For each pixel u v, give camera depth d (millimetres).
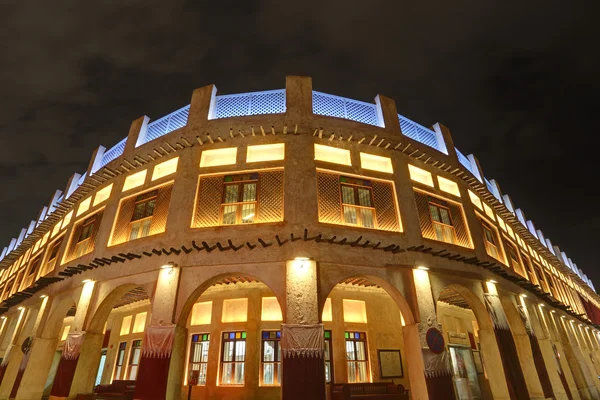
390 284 12312
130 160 16672
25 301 18594
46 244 20531
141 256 12828
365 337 15578
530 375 15055
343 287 16109
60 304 15086
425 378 11133
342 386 13070
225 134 14750
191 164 14203
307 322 10602
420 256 13398
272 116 14914
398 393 13242
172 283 11758
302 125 14609
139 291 15578
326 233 12367
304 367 10023
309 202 12781
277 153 14250
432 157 17359
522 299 17578
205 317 15570
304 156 13719
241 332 14828
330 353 14719
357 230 12938
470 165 21906
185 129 15484
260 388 13680
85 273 14508
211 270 11805
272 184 13414
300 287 11109
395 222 14031
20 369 15078
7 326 21984
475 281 14633
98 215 16484
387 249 12703
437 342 11906
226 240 12219
